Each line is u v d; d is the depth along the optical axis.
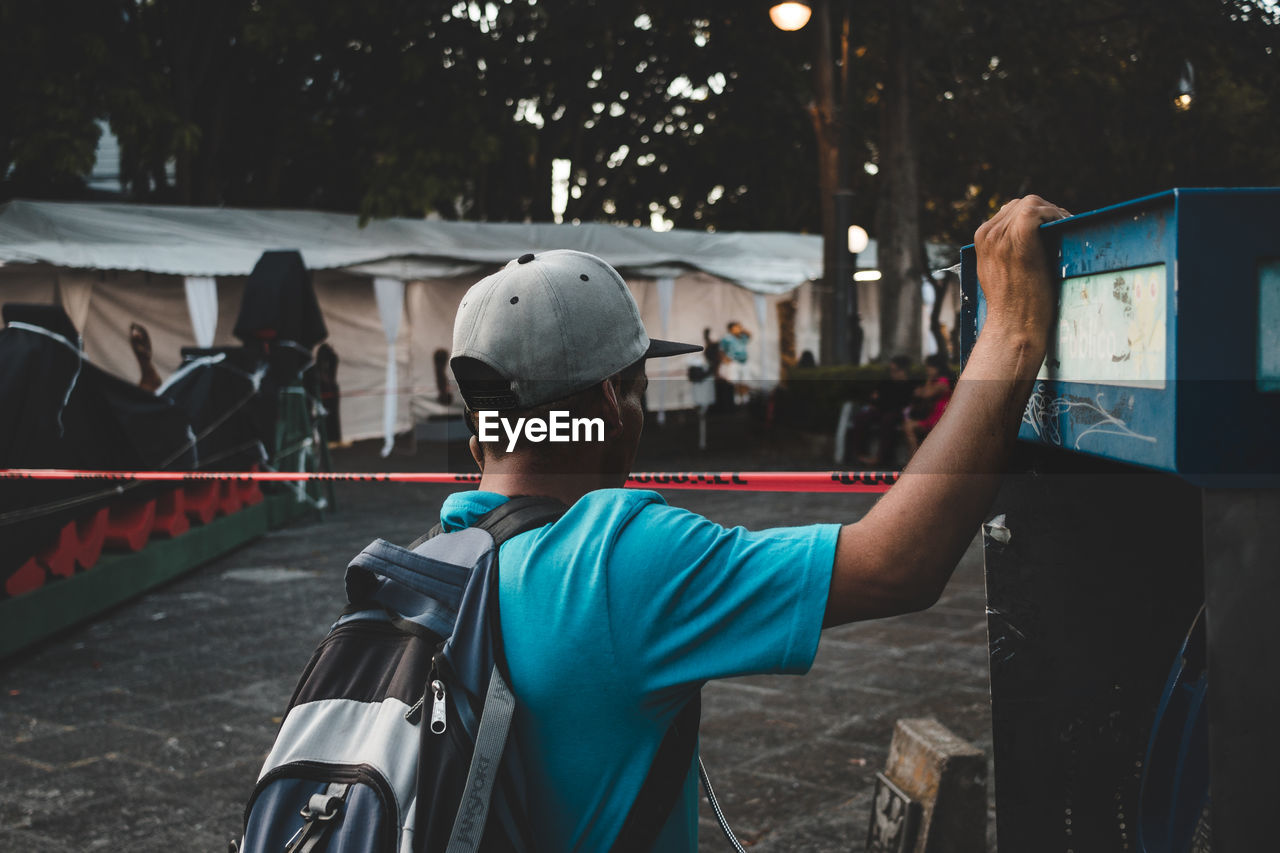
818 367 13.53
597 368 1.04
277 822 0.92
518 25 16.20
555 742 0.91
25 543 5.18
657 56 17.98
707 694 4.54
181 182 15.24
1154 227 0.79
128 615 6.06
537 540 0.97
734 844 1.18
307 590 6.68
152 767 3.77
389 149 14.98
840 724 4.13
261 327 9.41
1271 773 0.76
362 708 0.96
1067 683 1.33
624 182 20.62
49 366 5.52
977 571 6.88
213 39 14.88
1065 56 14.08
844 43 13.64
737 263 17.94
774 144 19.72
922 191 15.58
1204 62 12.91
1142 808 1.23
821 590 0.88
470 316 1.07
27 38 12.60
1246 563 0.76
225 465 7.98
